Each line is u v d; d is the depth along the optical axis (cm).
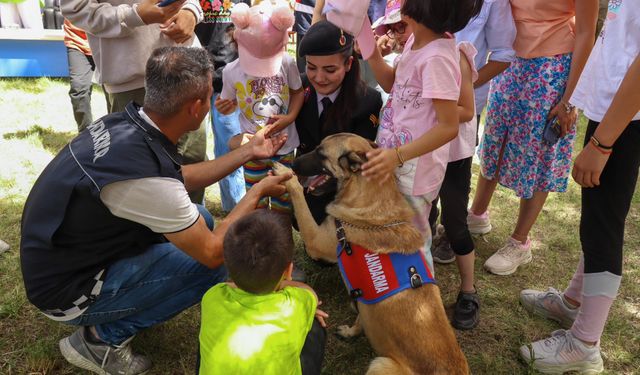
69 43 510
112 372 253
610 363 289
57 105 676
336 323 311
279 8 295
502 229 434
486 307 333
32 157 507
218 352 192
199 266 248
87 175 204
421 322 233
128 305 237
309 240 279
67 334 279
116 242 225
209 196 466
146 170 208
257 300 199
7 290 310
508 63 318
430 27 234
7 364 258
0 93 702
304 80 337
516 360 291
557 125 322
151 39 324
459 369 224
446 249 378
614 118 212
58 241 213
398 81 262
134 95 338
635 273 374
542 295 324
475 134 296
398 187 269
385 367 232
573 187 524
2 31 737
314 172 275
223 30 390
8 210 405
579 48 303
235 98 337
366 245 251
